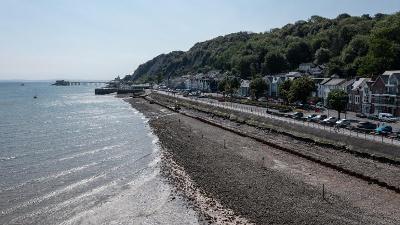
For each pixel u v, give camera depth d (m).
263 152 58.53
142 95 199.12
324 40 179.88
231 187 42.12
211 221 33.41
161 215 35.50
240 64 192.00
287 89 115.88
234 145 64.25
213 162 53.12
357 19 194.88
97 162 54.25
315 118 77.56
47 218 34.91
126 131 81.69
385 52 118.88
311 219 33.28
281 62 177.50
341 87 102.12
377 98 88.31
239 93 159.25
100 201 39.16
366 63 121.38
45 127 87.38
